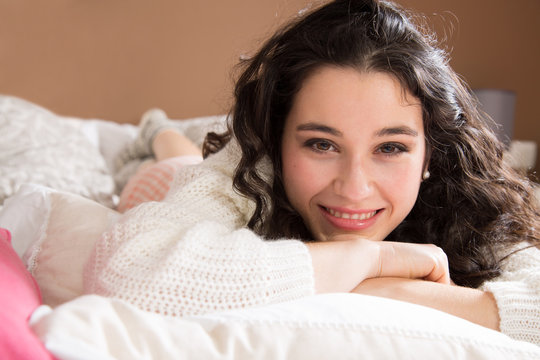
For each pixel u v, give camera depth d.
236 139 0.98
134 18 2.85
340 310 0.57
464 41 2.97
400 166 0.85
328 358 0.51
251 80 0.98
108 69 2.86
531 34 2.99
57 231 0.84
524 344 0.61
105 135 2.39
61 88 2.82
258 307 0.62
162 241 0.70
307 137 0.85
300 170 0.87
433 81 0.89
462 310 0.74
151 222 0.73
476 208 1.08
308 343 0.52
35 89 2.80
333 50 0.82
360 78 0.81
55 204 0.90
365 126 0.81
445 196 1.09
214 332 0.53
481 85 3.02
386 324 0.56
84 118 2.87
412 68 0.82
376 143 0.83
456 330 0.58
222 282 0.66
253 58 1.04
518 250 1.00
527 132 3.08
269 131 0.95
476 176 1.08
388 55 0.81
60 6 2.76
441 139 1.00
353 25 0.86
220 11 2.89
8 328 0.44
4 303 0.47
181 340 0.50
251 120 0.96
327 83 0.82
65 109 2.85
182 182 0.94
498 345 0.58
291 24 0.98
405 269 0.81
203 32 2.90
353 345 0.53
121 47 2.85
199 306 0.64
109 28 2.83
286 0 2.83
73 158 1.73
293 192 0.91
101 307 0.49
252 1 2.89
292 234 0.98
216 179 0.92
